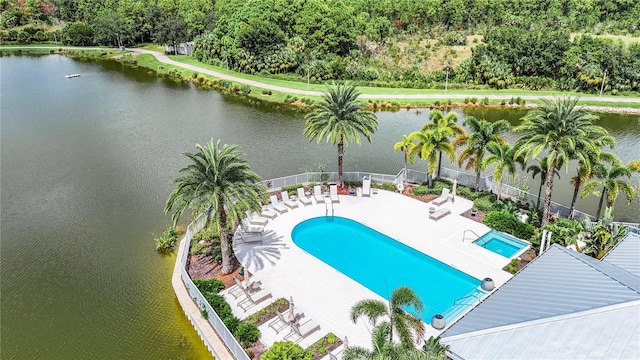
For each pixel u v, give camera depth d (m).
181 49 119.06
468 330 19.03
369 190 40.38
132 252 34.53
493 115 71.19
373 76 86.38
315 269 30.56
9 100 76.75
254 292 27.84
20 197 43.22
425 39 103.25
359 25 101.12
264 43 91.94
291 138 59.28
